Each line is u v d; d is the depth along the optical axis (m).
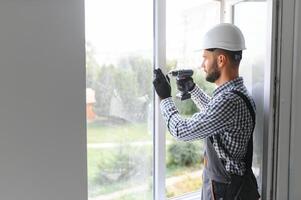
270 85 1.79
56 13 1.07
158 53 1.70
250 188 1.59
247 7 1.91
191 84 1.72
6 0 0.99
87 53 1.51
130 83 1.66
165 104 1.54
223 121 1.46
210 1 1.91
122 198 1.68
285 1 1.78
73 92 1.12
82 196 1.17
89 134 1.55
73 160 1.14
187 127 1.46
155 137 1.75
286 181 1.91
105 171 1.61
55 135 1.10
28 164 1.07
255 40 1.87
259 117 1.88
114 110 1.62
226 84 1.58
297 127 1.89
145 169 1.75
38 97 1.07
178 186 1.89
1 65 1.00
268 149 1.83
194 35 1.85
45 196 1.10
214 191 1.59
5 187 1.04
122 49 1.62
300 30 1.83
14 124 1.04
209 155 1.60
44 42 1.06
